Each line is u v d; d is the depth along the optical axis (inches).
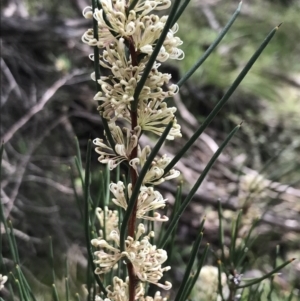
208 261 27.7
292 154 36.5
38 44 34.5
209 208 31.9
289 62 49.8
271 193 26.8
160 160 6.7
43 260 26.4
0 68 31.5
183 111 36.9
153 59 5.9
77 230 29.5
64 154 31.9
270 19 52.0
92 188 27.9
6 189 28.6
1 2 35.4
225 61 44.6
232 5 53.5
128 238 6.7
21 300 8.4
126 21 6.4
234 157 37.7
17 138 30.6
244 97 42.3
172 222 6.9
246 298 11.5
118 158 6.8
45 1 38.2
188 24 45.0
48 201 29.4
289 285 24.2
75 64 35.3
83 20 34.0
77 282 25.6
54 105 32.3
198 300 13.6
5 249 25.4
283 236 29.6
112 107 6.5
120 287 7.1
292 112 41.8
